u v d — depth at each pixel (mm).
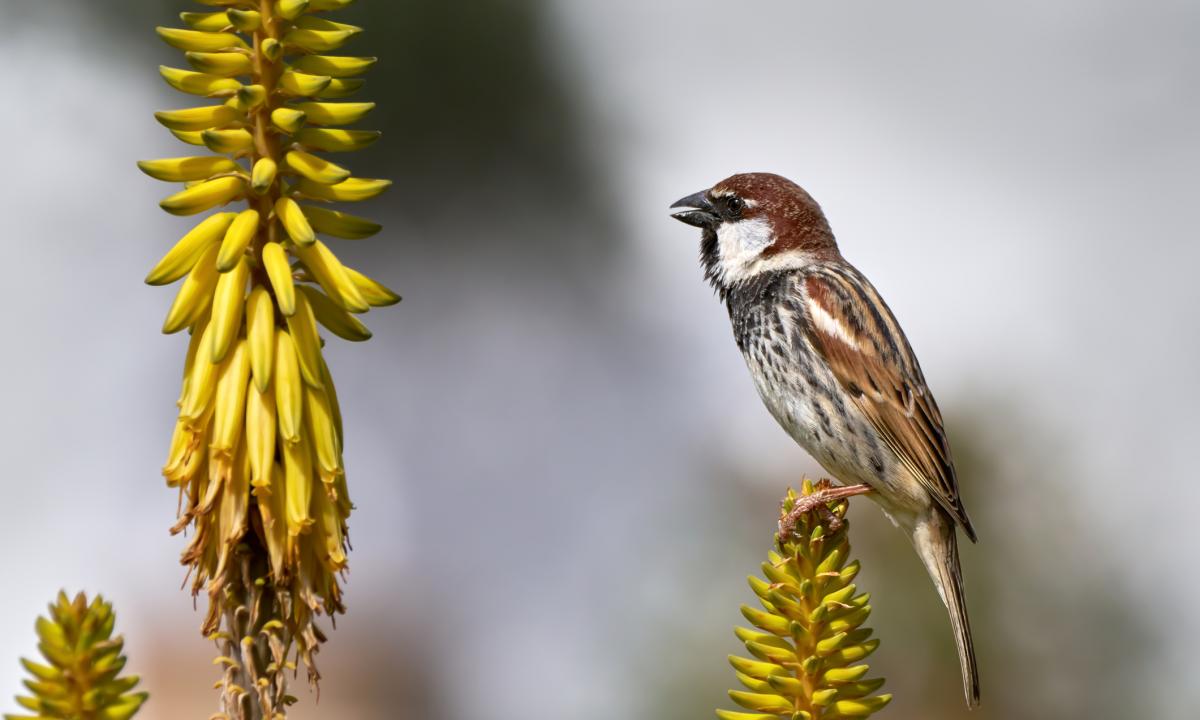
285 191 4461
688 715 10094
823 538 4930
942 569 9750
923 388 10266
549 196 25500
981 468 10195
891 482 10047
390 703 21922
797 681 4535
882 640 9773
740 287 10969
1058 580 9906
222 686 4328
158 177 4383
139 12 23188
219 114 4398
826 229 11195
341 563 4402
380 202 24781
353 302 4402
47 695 3293
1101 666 9828
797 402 10523
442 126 23938
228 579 4348
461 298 26250
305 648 4387
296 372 4336
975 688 9320
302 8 4266
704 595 10422
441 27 22922
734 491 10984
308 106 4414
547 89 24484
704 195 11391
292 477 4320
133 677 3396
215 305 4324
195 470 4402
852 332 10336
